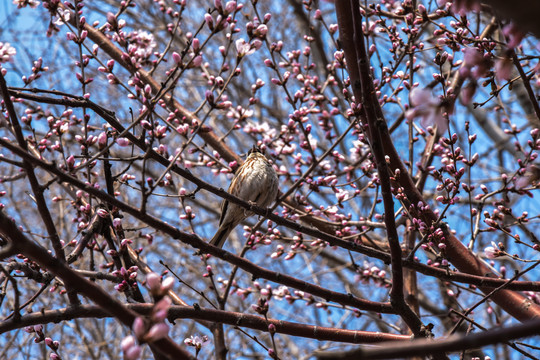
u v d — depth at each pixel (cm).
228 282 618
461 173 520
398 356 235
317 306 630
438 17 590
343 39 552
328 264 1130
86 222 578
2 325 434
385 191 448
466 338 241
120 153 1092
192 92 1148
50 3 507
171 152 1075
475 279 512
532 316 539
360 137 590
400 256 463
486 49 498
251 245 600
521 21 211
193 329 961
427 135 757
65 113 539
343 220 632
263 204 712
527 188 551
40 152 538
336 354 233
